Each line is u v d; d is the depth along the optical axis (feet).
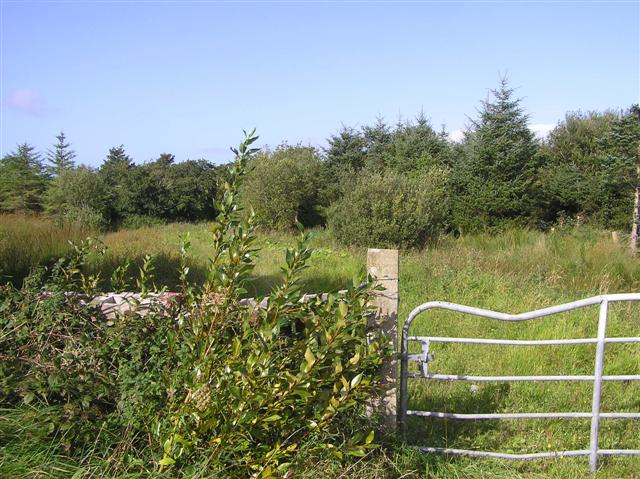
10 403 10.18
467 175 64.44
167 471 9.19
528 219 63.26
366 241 48.47
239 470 9.20
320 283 30.71
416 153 80.48
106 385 10.36
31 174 113.09
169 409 9.47
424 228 48.67
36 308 11.50
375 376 11.00
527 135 64.28
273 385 8.97
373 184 50.65
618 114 80.18
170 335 9.82
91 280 13.52
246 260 9.76
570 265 35.96
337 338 9.25
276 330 9.08
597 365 11.82
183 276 11.47
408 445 11.84
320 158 87.71
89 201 94.02
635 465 12.12
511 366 17.54
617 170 56.08
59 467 9.23
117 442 9.78
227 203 9.87
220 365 9.48
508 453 12.39
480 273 32.09
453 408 14.51
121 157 146.92
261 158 76.59
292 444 9.26
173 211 106.11
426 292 28.12
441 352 18.72
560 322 21.03
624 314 24.21
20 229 39.93
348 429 10.96
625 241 51.24
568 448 12.83
